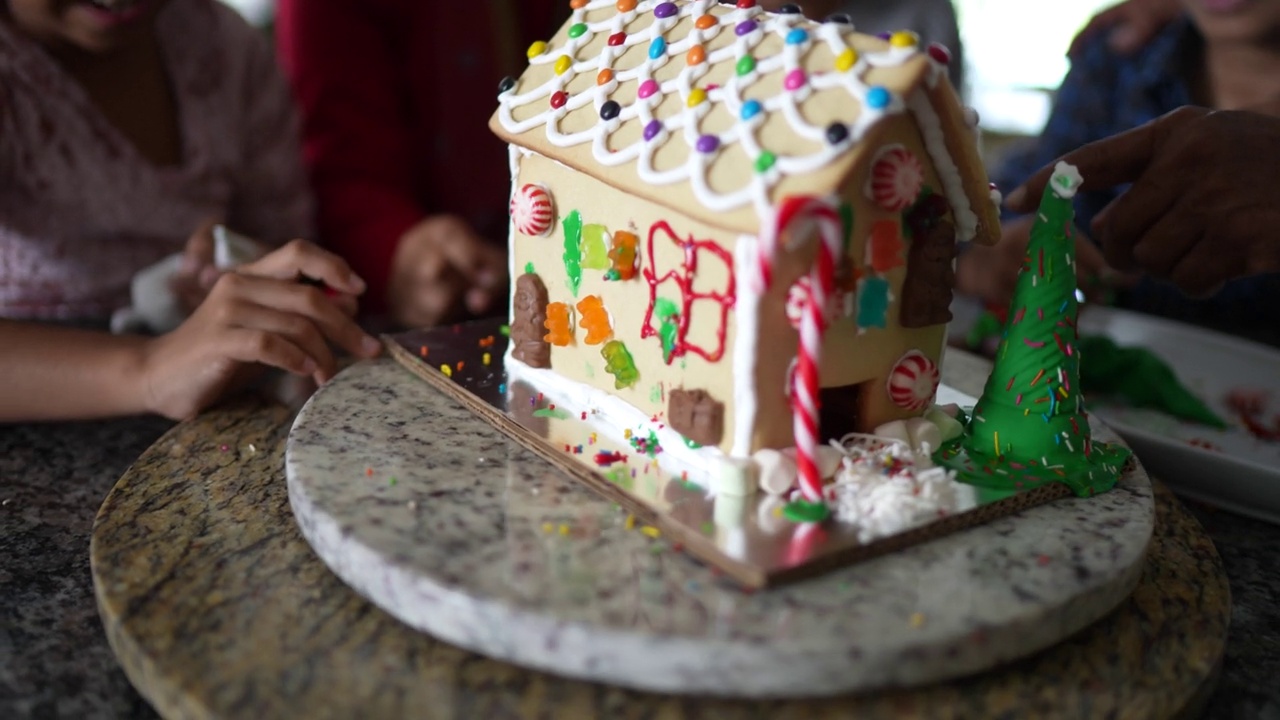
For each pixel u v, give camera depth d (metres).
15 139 1.94
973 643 0.89
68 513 1.29
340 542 1.02
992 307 2.00
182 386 1.44
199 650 0.92
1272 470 1.33
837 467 1.15
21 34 1.87
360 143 2.54
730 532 1.02
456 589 0.92
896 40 1.06
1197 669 0.95
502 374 1.47
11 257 2.02
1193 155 1.37
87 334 1.55
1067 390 1.21
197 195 2.17
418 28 2.65
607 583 0.95
